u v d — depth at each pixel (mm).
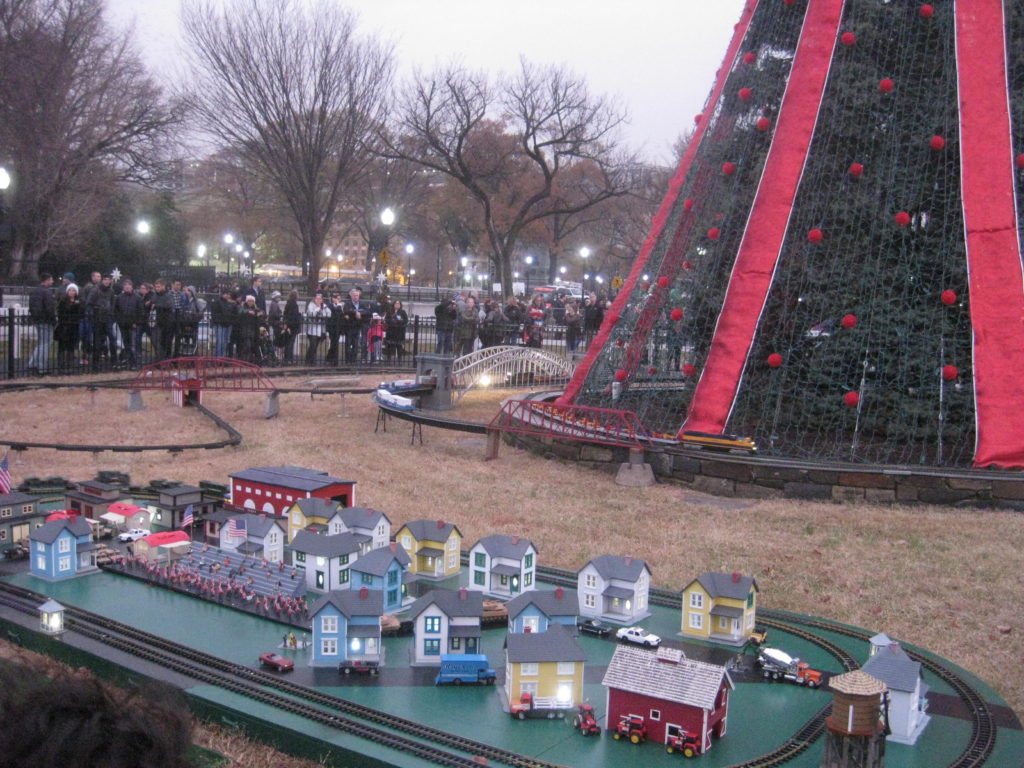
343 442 17922
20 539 9656
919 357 15945
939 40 16625
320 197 52312
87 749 1737
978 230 15797
